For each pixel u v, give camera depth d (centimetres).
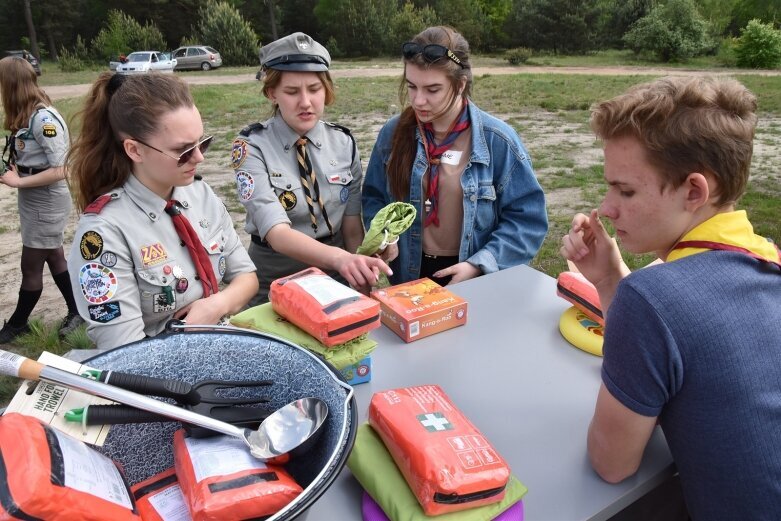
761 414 89
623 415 93
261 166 206
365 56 3147
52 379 83
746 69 2181
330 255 176
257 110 1166
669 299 87
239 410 95
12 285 416
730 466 92
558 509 96
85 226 147
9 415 71
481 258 201
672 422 96
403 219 166
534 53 2994
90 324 147
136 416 86
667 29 2512
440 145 209
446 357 139
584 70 2145
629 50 2977
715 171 90
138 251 152
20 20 3409
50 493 62
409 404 101
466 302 153
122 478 80
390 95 1359
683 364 88
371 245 163
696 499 98
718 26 2983
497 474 89
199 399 94
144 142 143
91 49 2995
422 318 145
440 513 88
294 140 210
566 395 125
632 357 90
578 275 157
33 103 305
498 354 141
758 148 801
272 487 79
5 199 648
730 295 88
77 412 84
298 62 193
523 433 114
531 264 431
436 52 184
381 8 3141
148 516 81
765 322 90
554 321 157
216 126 1017
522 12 3042
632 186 96
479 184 207
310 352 97
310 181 212
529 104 1216
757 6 3108
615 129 94
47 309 371
